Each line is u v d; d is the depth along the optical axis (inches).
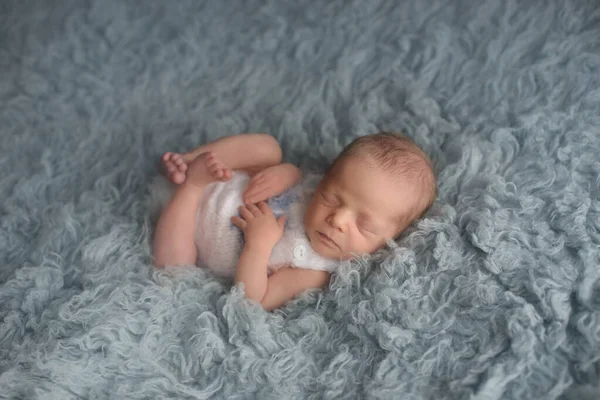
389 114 63.0
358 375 46.9
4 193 61.1
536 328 44.9
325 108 64.2
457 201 54.9
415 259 51.0
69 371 45.8
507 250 48.9
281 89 67.0
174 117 66.5
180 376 47.8
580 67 59.9
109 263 53.7
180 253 54.7
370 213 52.3
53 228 57.0
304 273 54.1
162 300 50.6
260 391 46.8
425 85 63.5
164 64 70.4
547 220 51.3
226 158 59.0
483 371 44.2
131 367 47.3
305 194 58.1
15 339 49.9
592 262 47.4
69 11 73.2
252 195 56.6
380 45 66.7
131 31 72.6
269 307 53.6
